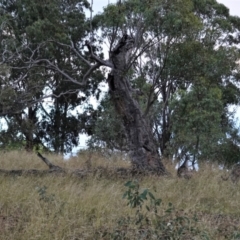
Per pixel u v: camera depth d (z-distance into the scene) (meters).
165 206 11.05
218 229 9.64
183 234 8.82
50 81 27.11
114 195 11.78
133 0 15.87
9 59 18.27
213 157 22.50
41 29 29.23
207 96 22.59
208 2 28.94
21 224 9.68
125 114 15.95
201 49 16.17
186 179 14.46
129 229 9.15
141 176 15.16
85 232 9.36
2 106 18.09
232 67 19.59
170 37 15.87
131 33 16.33
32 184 12.95
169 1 15.23
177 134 23.30
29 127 30.28
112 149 23.62
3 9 30.59
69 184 12.82
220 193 12.87
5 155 19.53
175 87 26.81
